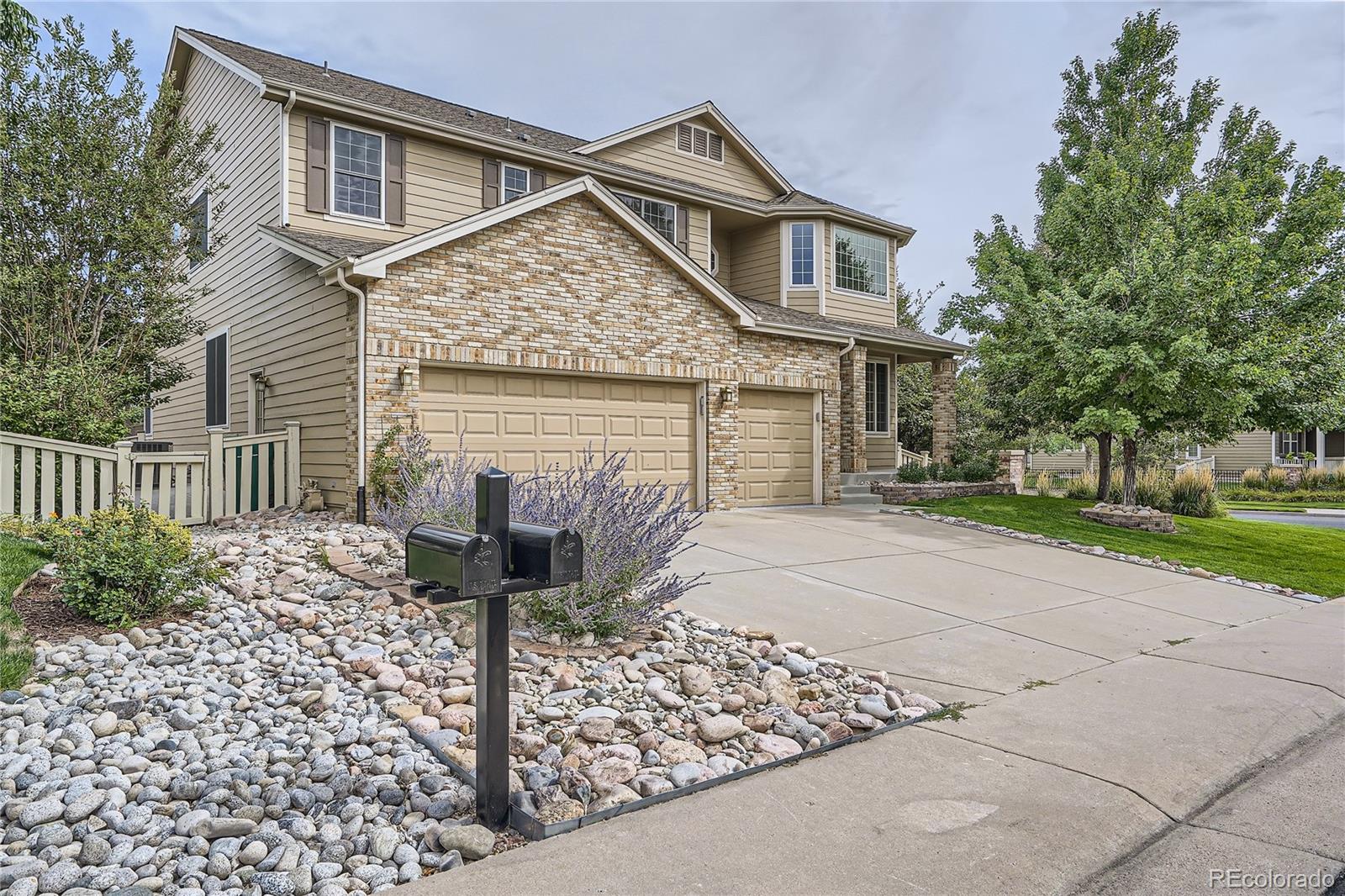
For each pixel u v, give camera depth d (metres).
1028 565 9.84
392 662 4.81
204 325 13.04
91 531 5.39
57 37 11.15
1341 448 30.67
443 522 6.55
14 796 3.04
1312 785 3.82
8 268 10.77
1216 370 12.49
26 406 9.30
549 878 2.74
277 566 6.84
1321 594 9.54
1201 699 5.05
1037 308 14.26
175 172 12.37
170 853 2.76
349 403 9.52
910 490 15.29
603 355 11.19
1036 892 2.76
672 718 4.16
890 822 3.23
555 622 5.42
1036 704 4.85
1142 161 15.25
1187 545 12.52
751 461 13.70
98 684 4.16
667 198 16.03
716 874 2.79
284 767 3.38
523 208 10.23
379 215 12.21
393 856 2.86
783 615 6.71
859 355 16.31
